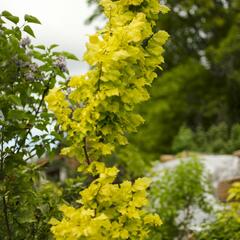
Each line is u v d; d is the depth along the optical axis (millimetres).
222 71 24625
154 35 4387
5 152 4680
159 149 21938
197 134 18641
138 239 4230
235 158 13656
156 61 4383
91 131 4195
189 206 8258
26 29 4660
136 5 4379
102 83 4105
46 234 4797
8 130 4598
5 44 4574
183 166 8070
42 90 4828
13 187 4672
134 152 9062
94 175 4184
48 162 5078
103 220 3844
